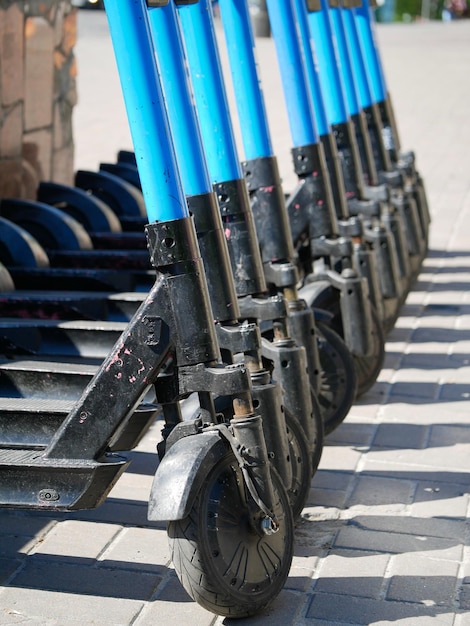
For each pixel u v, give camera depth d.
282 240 3.40
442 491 3.43
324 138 4.10
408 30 21.67
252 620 2.68
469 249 6.58
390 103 5.96
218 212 2.75
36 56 5.11
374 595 2.79
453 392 4.33
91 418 2.59
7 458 2.67
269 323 3.41
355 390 3.77
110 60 14.23
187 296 2.51
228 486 2.59
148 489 3.51
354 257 3.98
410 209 5.59
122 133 9.63
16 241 4.21
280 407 2.81
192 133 2.70
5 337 3.49
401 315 5.37
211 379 2.54
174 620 2.70
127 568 2.98
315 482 3.51
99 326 3.52
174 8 2.69
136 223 5.10
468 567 2.94
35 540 3.15
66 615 2.73
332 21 4.89
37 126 5.20
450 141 9.83
